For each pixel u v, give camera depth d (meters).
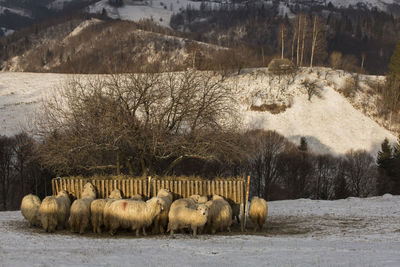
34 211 17.14
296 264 9.54
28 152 48.19
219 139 24.23
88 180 18.91
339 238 15.27
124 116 23.31
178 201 16.42
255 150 58.97
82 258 10.14
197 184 18.61
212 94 24.77
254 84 92.56
